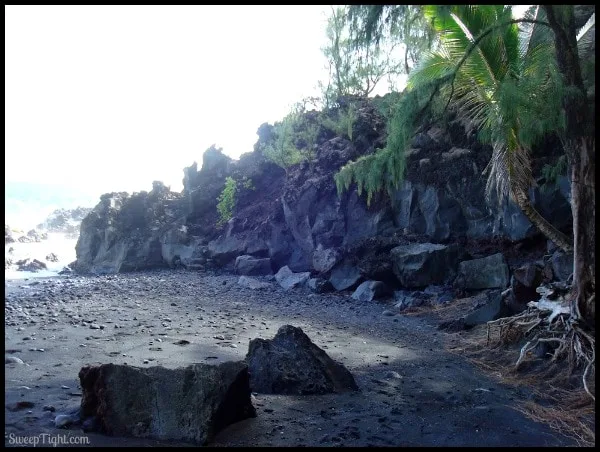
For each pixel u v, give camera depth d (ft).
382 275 44.11
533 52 26.94
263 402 17.47
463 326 30.99
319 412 16.79
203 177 69.51
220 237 59.72
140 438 13.91
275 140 63.93
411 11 21.35
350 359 24.26
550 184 39.22
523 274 30.04
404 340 29.22
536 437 15.48
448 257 42.04
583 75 25.23
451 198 45.16
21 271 60.54
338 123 57.77
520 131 25.64
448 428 15.93
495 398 19.22
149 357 22.24
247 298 42.24
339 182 36.40
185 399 14.39
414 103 26.21
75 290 43.42
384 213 48.08
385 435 15.08
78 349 23.17
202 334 27.81
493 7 25.64
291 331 20.58
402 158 29.91
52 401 16.26
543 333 24.14
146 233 62.49
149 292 43.37
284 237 54.24
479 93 28.86
